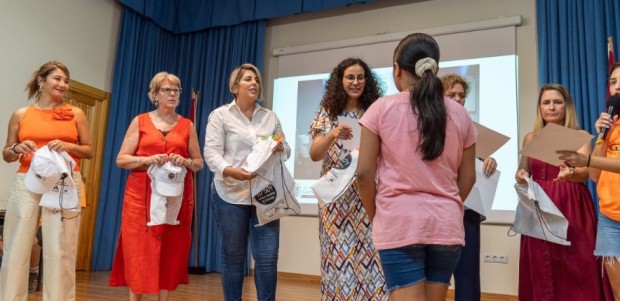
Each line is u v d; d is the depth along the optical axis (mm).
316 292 4078
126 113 5383
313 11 5273
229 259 2033
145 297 3334
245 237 2070
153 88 2393
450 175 1215
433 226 1146
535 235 1986
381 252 1213
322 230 1852
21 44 4395
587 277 1919
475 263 1873
